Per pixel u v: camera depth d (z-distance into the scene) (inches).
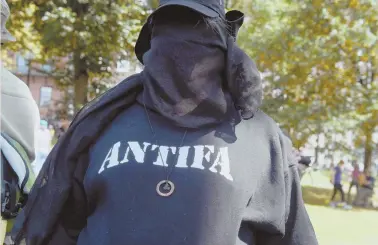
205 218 59.7
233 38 69.6
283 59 732.7
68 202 69.2
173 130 64.0
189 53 65.7
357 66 760.3
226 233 59.9
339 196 893.8
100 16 550.9
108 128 67.2
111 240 60.0
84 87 639.8
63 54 659.4
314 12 698.8
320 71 761.6
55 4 565.0
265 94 780.6
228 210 60.5
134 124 65.4
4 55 665.0
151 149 62.7
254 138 66.0
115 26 563.8
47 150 352.2
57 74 740.7
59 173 68.4
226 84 67.9
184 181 60.9
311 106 757.3
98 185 63.1
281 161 66.8
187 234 59.2
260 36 719.7
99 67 637.9
